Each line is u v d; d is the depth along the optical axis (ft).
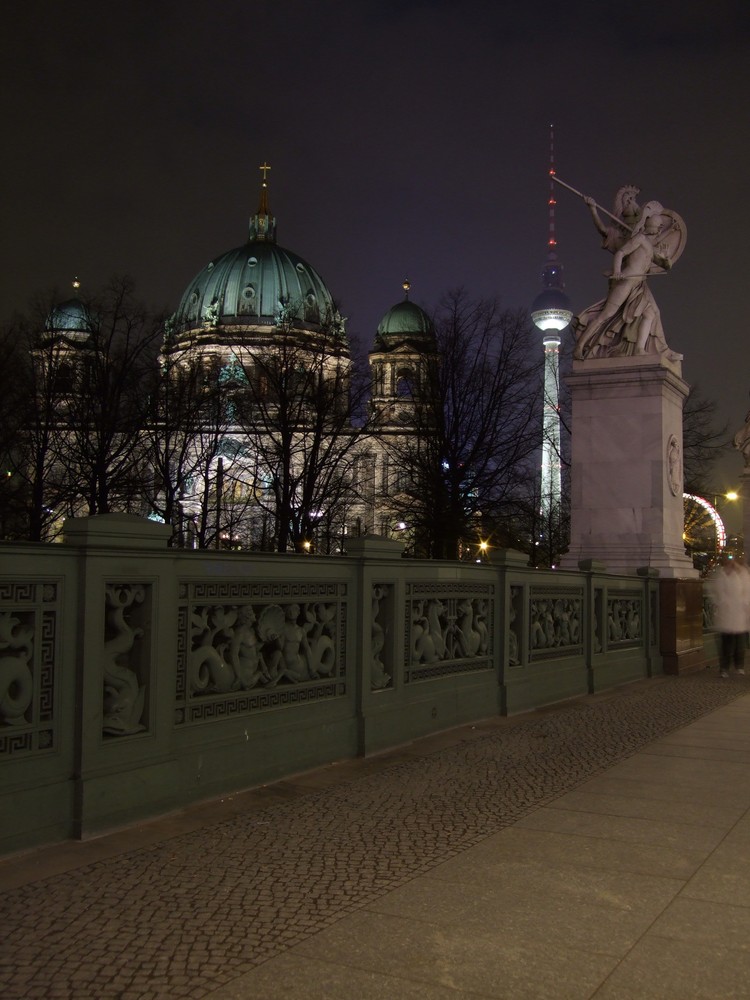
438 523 128.16
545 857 19.49
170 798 22.30
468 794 25.00
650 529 62.44
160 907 16.20
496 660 39.14
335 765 28.30
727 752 31.60
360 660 29.78
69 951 14.33
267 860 18.95
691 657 62.18
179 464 142.61
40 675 19.42
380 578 30.71
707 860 19.45
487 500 130.21
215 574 23.81
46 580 19.42
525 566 41.63
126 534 21.08
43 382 136.05
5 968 13.73
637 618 56.54
